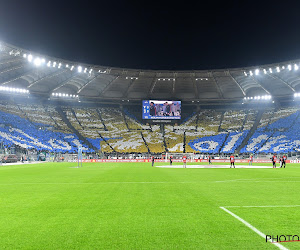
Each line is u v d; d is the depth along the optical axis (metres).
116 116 75.31
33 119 66.44
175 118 65.81
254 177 21.14
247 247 5.41
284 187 14.70
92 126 70.31
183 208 8.99
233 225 6.93
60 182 17.47
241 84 60.75
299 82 57.28
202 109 77.88
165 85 64.62
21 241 5.82
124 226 6.88
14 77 51.34
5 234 6.30
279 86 61.97
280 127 66.62
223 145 65.38
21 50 41.28
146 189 13.83
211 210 8.68
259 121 70.69
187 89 66.94
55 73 52.47
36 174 24.45
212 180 18.61
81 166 39.25
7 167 37.00
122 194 12.12
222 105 77.62
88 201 10.38
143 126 72.50
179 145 66.25
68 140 64.12
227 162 57.09
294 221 7.31
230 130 69.81
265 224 7.02
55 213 8.34
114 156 62.41
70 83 60.38
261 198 10.98
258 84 60.06
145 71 55.94
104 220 7.48
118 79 60.75
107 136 67.69
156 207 9.17
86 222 7.28
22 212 8.51
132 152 63.97
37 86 60.53
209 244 5.57
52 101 73.81
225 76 56.72
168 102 66.06
